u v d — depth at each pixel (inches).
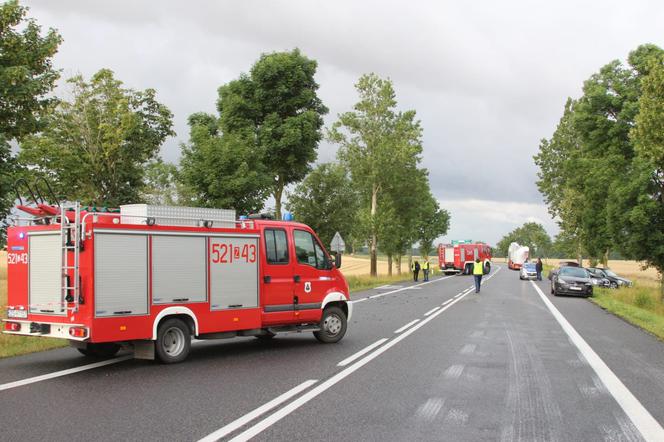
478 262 1217.4
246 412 262.5
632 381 336.8
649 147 975.6
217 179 830.5
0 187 471.2
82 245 358.0
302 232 486.0
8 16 514.6
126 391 305.4
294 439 222.2
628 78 1537.9
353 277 1653.5
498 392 306.3
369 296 1111.0
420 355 427.5
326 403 280.7
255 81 1068.5
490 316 725.9
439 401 285.7
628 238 1307.8
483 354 432.5
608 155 1514.5
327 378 342.3
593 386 322.3
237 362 398.9
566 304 965.2
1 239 481.7
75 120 731.4
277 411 264.7
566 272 1206.9
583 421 250.7
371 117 1956.2
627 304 1040.8
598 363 396.5
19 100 504.7
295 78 1056.8
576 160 1870.1
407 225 2174.0
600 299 1086.4
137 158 766.5
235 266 432.1
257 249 448.1
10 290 398.9
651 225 1268.5
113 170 758.5
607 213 1364.4
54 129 740.0
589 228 1638.8
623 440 223.8
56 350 450.3
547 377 346.9
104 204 728.3
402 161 1925.4
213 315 415.2
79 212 359.9
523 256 3117.6
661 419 254.4
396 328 596.1
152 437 223.1
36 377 342.3
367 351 447.8
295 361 403.2
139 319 373.4
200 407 271.6
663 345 490.3
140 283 375.9
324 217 1430.9
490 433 231.9
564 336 543.5
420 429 237.0
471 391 308.5
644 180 1259.8
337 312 500.4
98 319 354.6
